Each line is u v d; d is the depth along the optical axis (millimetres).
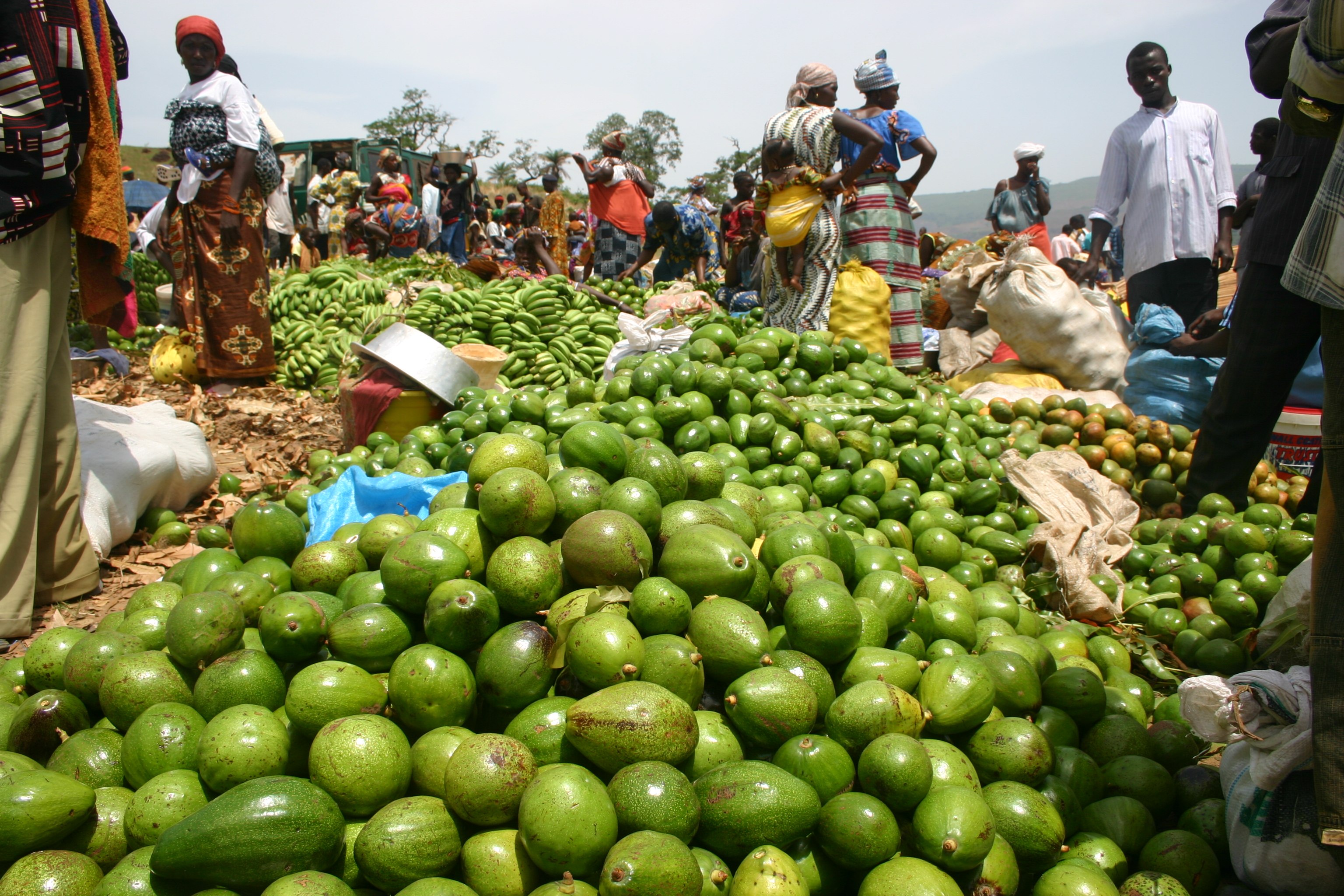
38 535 4500
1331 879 2355
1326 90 2303
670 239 13672
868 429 5164
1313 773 2273
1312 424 6633
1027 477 5199
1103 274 19484
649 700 2336
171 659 2684
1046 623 4160
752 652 2609
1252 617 4125
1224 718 2520
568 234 24250
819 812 2293
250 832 2049
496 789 2193
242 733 2342
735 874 2189
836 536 3236
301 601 2705
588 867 2100
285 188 16438
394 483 4418
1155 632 4223
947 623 3348
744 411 4734
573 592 2820
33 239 4230
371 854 2119
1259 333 4859
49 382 4504
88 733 2584
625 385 4738
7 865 2199
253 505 3484
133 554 5168
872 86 8367
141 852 2195
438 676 2482
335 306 10539
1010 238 10578
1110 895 2316
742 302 11781
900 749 2348
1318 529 2332
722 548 2859
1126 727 3057
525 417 4602
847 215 8484
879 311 8070
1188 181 8039
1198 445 5508
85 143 4465
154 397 8766
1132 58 8219
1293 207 4621
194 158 8258
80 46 4344
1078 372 7605
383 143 26766
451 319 9336
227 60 10320
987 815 2289
